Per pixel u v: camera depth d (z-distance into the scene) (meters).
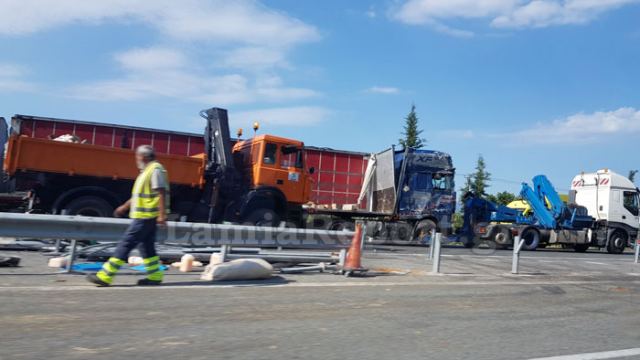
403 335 5.79
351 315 6.61
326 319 6.32
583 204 26.56
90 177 13.26
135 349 4.79
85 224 8.30
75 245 8.41
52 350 4.64
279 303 7.07
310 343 5.28
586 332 6.44
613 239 25.61
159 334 5.30
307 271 10.05
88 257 9.47
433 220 21.12
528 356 5.23
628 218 25.81
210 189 14.86
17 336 4.98
